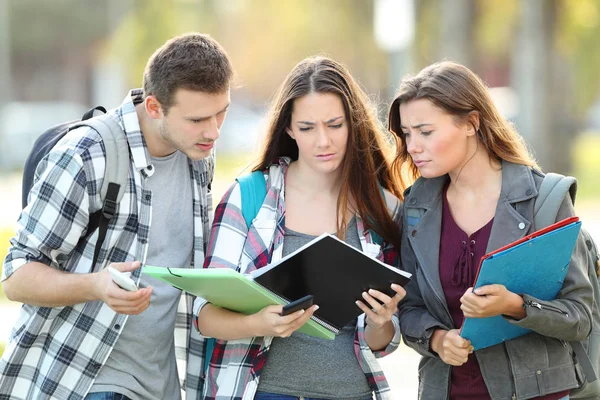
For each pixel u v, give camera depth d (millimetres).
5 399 10055
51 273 9656
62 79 122875
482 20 57406
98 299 9570
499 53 63094
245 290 9258
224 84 9992
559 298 9812
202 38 10156
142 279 10273
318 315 9820
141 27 88438
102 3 108438
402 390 18891
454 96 9914
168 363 10648
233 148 95188
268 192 10594
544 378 9805
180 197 10578
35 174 10023
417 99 9992
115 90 104812
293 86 10344
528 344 9828
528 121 53000
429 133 9977
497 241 9914
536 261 9242
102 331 9977
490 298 9156
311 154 10289
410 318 10289
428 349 10078
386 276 9359
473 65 63906
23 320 10094
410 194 10508
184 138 10023
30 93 123875
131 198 10109
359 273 9359
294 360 10125
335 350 10180
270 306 9453
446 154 9977
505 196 10023
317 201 10656
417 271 10367
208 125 10023
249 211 10523
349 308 9742
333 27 94000
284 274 9336
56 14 107875
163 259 10422
